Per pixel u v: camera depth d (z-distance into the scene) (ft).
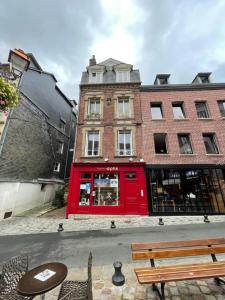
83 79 53.62
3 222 35.91
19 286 8.92
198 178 42.83
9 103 12.85
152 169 43.37
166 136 46.75
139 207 40.27
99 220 36.60
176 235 25.63
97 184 42.50
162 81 56.90
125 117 48.11
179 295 11.78
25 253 20.43
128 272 15.20
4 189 40.06
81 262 17.72
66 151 79.30
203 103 50.78
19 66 16.03
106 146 45.32
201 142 45.52
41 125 59.52
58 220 37.19
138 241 23.56
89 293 8.77
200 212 40.14
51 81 68.08
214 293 11.87
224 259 17.06
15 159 45.47
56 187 68.23
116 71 54.03
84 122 47.98
